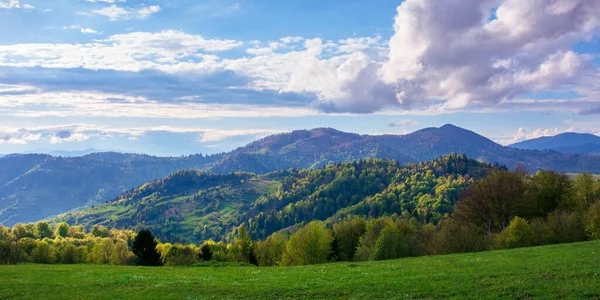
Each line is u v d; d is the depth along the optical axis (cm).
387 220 10481
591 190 8800
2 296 3362
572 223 6694
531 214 8312
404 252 7844
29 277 4200
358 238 10625
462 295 2581
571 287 2492
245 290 3244
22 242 12031
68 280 3972
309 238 8438
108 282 3778
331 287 3122
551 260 3650
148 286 3547
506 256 4438
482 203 8512
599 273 2806
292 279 3672
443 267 3847
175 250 11138
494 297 2473
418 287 2878
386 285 3034
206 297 3078
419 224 13575
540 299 2356
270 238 10988
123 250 11856
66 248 11569
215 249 12775
